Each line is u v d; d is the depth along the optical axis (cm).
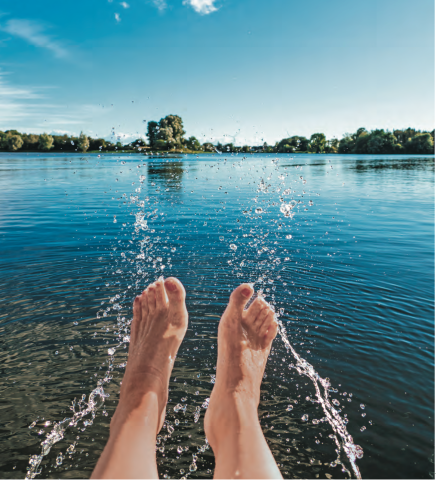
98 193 641
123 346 156
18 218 428
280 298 204
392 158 2247
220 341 157
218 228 381
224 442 101
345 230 377
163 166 1298
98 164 1452
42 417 114
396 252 296
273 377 135
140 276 237
